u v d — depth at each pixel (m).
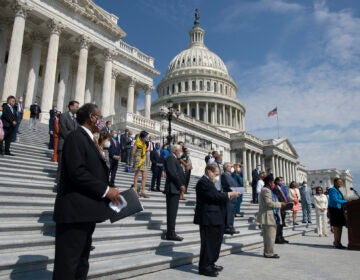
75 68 33.97
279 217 10.16
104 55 32.12
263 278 5.66
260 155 77.06
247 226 11.86
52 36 26.73
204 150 31.14
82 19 29.69
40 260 4.88
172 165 7.81
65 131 8.82
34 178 9.54
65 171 3.45
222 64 100.62
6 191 7.09
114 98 37.03
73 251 3.29
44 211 6.84
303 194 16.88
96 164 3.57
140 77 39.00
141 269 5.64
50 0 26.88
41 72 31.72
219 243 5.95
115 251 5.91
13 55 23.30
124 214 3.62
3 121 11.07
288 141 86.38
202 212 5.92
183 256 6.59
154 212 9.38
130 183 13.21
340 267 6.81
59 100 29.80
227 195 6.05
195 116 85.81
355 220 9.61
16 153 12.12
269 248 7.79
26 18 26.39
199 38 108.12
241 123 92.56
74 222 3.29
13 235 5.68
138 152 10.80
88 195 3.39
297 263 7.13
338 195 10.06
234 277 5.68
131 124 25.14
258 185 14.34
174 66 97.81
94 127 3.91
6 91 22.48
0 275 4.40
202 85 90.38
